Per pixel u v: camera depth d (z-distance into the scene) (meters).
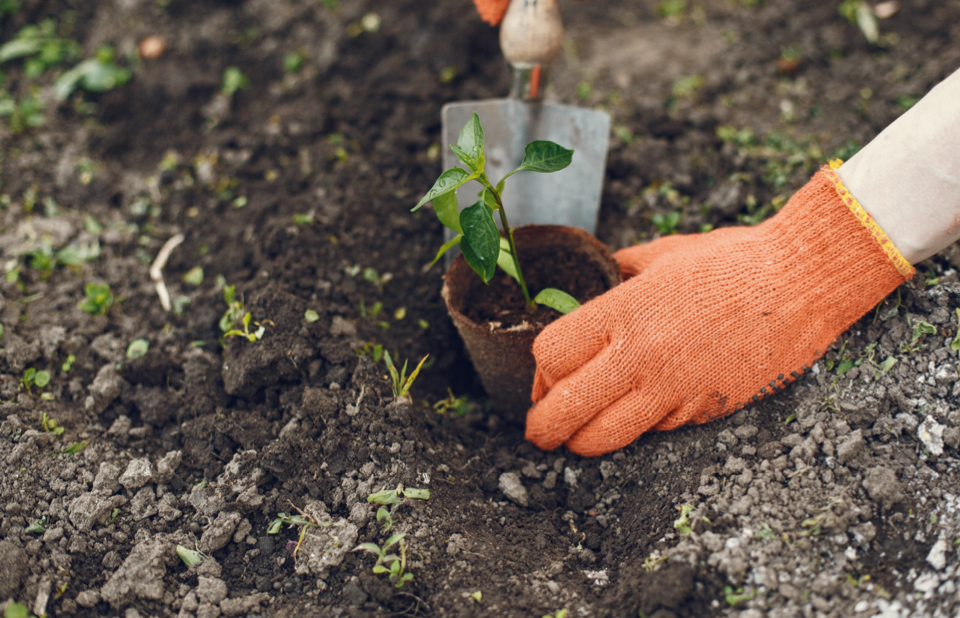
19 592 0.63
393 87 0.85
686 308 0.66
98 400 0.70
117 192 0.80
